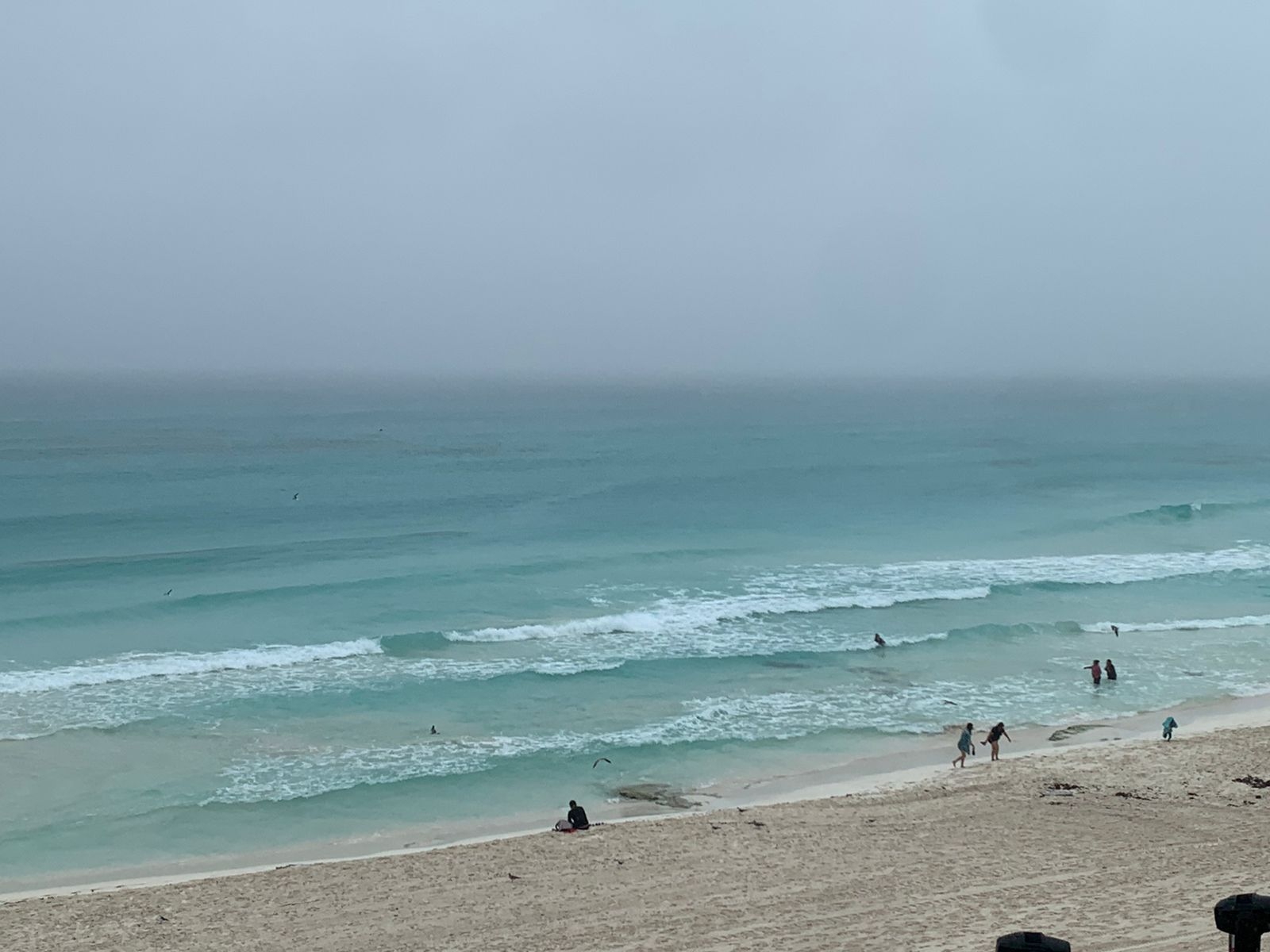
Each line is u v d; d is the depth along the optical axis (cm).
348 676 2867
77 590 3894
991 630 3322
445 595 3838
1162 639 3303
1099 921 1237
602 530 5297
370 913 1477
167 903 1544
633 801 2084
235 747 2350
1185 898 1312
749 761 2303
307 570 4297
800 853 1669
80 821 1972
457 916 1452
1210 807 1839
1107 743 2369
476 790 2138
